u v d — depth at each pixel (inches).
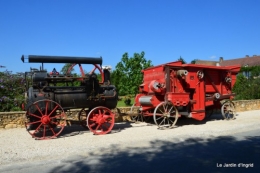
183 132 392.5
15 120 426.3
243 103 687.7
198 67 473.4
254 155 264.7
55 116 354.0
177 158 256.4
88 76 378.0
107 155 270.8
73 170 225.1
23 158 260.1
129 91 828.0
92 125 381.1
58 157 264.5
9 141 333.7
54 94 359.3
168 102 432.1
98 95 381.1
